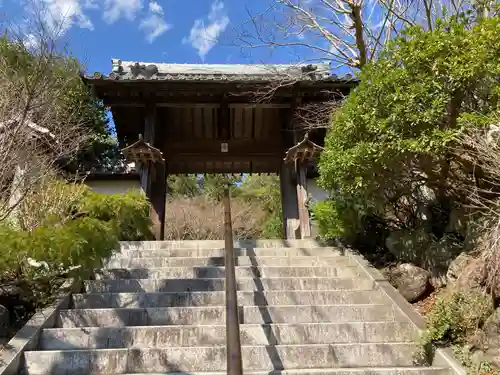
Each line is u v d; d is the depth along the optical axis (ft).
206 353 12.00
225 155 33.30
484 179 15.17
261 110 33.58
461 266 14.67
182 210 63.16
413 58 15.24
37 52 18.54
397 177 17.70
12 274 13.88
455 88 14.55
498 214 12.94
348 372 11.18
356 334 13.46
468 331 12.17
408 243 18.28
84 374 11.46
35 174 18.11
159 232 29.30
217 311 14.19
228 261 10.92
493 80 14.07
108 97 29.66
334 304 15.58
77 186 20.79
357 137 17.31
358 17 27.04
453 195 17.70
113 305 14.96
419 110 14.90
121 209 21.35
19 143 16.44
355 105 17.15
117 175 30.76
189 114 33.50
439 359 11.96
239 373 6.40
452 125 15.21
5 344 12.32
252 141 33.60
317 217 22.26
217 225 61.93
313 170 30.25
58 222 16.39
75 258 13.99
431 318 12.82
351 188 17.92
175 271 17.48
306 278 16.97
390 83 15.80
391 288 16.03
